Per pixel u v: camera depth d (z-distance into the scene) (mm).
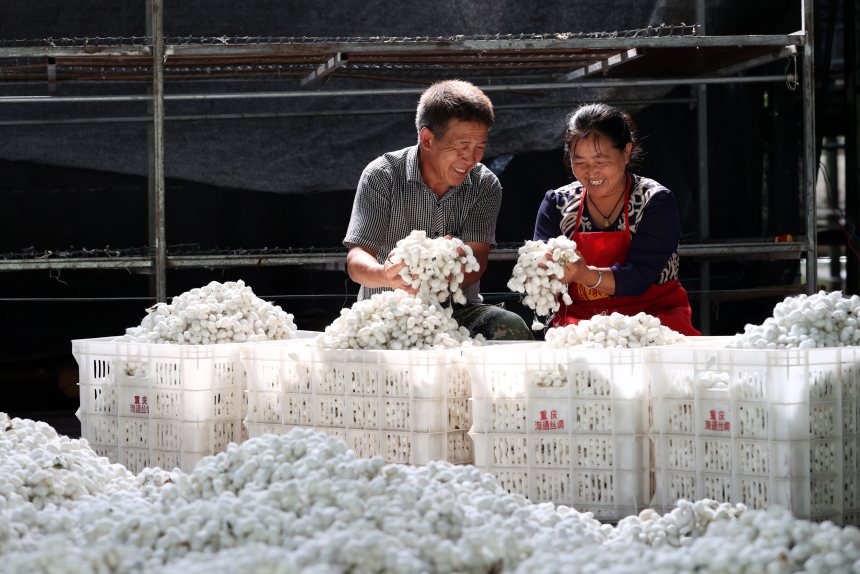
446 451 3529
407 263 3801
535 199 7770
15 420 3443
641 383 3355
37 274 7562
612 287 4266
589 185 4285
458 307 4570
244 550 2109
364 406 3586
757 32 7520
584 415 3377
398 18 7340
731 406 3172
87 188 7469
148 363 3908
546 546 2262
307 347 3713
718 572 2152
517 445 3453
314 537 2215
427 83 7504
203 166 7453
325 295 7434
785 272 7906
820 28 8188
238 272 7746
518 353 3434
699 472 3236
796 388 3072
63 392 7609
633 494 3332
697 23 7148
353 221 4570
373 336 3672
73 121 7270
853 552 2176
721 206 7828
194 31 7277
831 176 10570
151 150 7285
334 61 6277
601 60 6734
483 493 2570
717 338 3740
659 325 3672
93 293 7652
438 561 2188
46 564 2045
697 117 7512
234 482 2602
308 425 3688
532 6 7328
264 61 6527
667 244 4398
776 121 7730
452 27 7340
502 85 7348
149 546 2332
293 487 2439
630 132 4316
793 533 2258
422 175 4562
